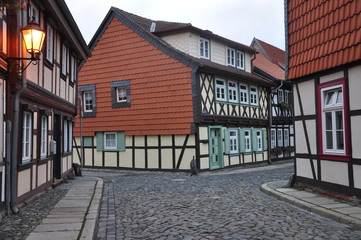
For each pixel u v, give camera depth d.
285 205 8.42
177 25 19.78
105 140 21.11
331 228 6.20
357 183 8.02
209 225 6.55
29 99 8.89
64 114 13.53
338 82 8.64
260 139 23.34
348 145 8.27
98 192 10.70
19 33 7.50
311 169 9.90
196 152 17.73
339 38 8.55
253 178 14.95
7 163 7.19
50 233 5.87
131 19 20.17
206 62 19.03
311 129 9.88
